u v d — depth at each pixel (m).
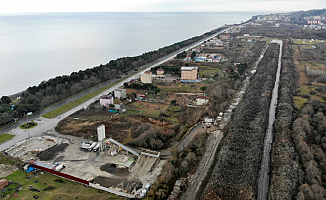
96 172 114.31
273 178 117.44
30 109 183.50
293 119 173.62
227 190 106.44
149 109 193.38
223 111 196.50
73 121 169.75
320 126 155.25
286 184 110.62
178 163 126.00
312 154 130.62
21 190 102.31
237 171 118.75
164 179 111.62
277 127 164.25
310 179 113.88
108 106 195.75
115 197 100.25
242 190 106.69
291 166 122.88
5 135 149.88
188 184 112.19
